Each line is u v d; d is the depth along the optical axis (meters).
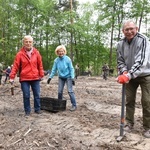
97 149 4.03
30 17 38.47
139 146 4.21
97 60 41.69
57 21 37.66
